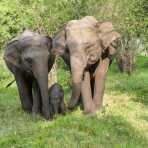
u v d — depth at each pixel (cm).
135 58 2769
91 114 1330
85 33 1334
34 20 1931
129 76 2411
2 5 1950
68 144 1059
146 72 2803
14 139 1107
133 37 2591
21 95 1407
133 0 2092
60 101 1334
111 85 1978
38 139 1099
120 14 2177
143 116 1389
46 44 1333
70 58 1312
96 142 1088
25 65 1323
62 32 1363
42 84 1284
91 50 1332
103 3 2100
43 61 1297
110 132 1171
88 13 2041
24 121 1289
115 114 1366
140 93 1762
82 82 1353
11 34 1981
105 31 1364
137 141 1134
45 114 1288
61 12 1961
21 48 1337
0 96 1700
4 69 2256
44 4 1952
